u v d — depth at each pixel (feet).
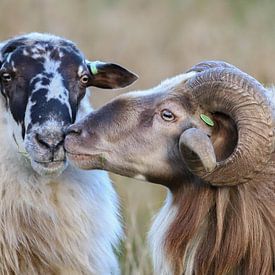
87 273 40.11
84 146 35.22
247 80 32.63
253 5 98.78
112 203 42.39
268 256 34.17
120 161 34.99
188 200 34.81
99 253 40.63
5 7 87.51
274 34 87.92
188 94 34.24
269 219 34.06
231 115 32.78
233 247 34.09
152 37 91.81
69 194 39.68
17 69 38.96
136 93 35.53
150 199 54.34
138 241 47.80
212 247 34.42
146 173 34.96
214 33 88.33
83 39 89.10
